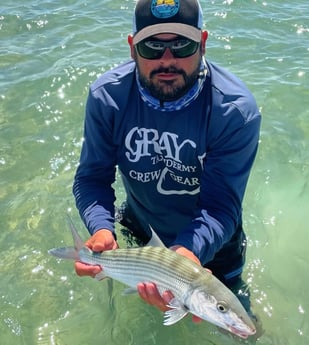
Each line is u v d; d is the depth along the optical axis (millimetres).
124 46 2203
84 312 1139
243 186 935
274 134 1668
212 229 877
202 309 740
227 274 1107
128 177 1000
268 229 1355
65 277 1220
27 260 1260
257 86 1908
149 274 808
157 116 891
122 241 1222
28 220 1377
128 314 1137
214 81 872
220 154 892
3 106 1826
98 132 940
